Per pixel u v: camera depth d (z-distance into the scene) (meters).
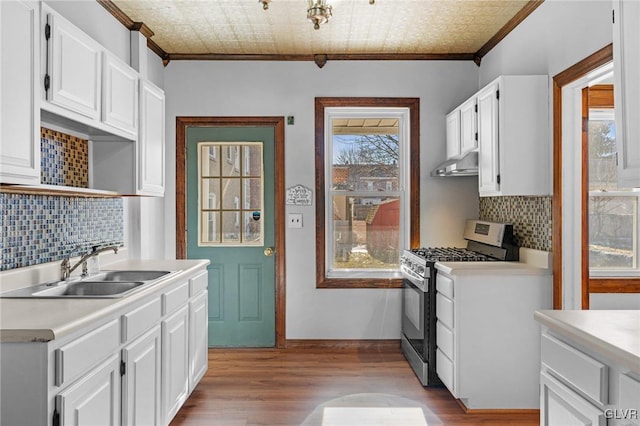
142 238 3.45
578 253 2.67
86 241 2.77
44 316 1.60
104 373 1.76
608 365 1.30
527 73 3.10
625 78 1.54
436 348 3.15
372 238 4.14
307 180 4.02
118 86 2.50
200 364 3.03
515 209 3.32
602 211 3.31
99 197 2.93
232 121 4.00
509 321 2.75
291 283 4.03
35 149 1.79
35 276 2.21
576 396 1.44
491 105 2.95
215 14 3.14
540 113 2.84
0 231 2.05
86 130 2.55
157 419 2.27
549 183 2.83
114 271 2.69
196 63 4.00
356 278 4.03
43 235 2.36
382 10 3.07
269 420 2.65
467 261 3.11
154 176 3.02
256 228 4.05
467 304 2.74
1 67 1.59
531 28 3.03
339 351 3.94
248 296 4.05
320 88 4.02
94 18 2.81
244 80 4.00
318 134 4.01
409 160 4.06
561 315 1.62
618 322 1.52
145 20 3.26
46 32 1.87
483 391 2.75
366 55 3.98
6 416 1.43
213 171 4.05
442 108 4.03
